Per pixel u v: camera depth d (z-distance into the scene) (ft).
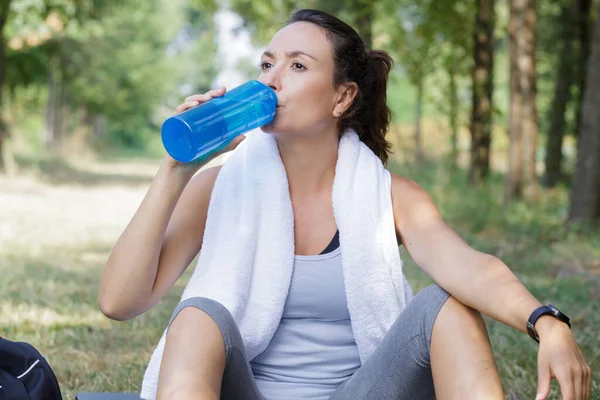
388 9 51.01
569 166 59.72
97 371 12.63
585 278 20.93
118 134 169.27
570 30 55.11
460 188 39.45
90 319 16.28
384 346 7.04
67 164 75.87
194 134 6.81
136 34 107.04
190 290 7.36
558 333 6.41
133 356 13.58
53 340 14.44
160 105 145.79
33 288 18.99
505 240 28.99
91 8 65.00
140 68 111.75
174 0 126.52
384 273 7.45
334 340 7.57
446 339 6.67
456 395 6.50
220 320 6.70
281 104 7.32
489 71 48.32
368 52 7.93
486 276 6.82
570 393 6.17
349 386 7.18
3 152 58.54
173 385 6.42
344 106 7.57
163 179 7.14
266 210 7.43
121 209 41.39
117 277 7.15
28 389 7.63
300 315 7.55
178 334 6.67
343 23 7.57
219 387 6.61
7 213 36.04
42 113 104.01
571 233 28.43
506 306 6.64
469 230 31.86
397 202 7.70
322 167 7.60
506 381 11.84
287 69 7.39
